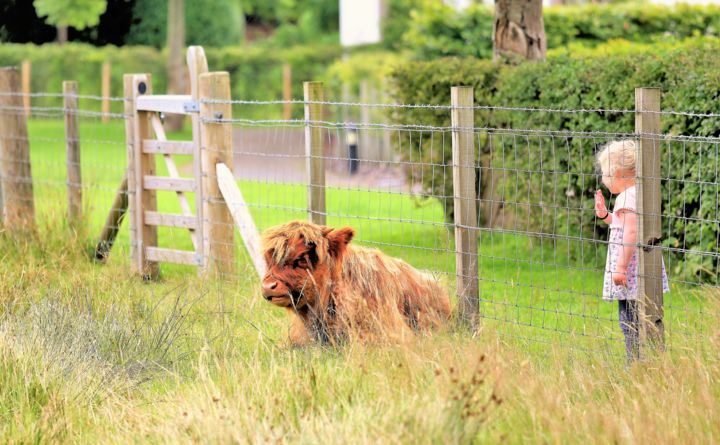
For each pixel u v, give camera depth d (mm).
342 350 9906
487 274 14523
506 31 18266
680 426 7434
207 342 10109
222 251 14422
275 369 8930
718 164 12406
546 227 15859
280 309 11977
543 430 7477
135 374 9883
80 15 45906
